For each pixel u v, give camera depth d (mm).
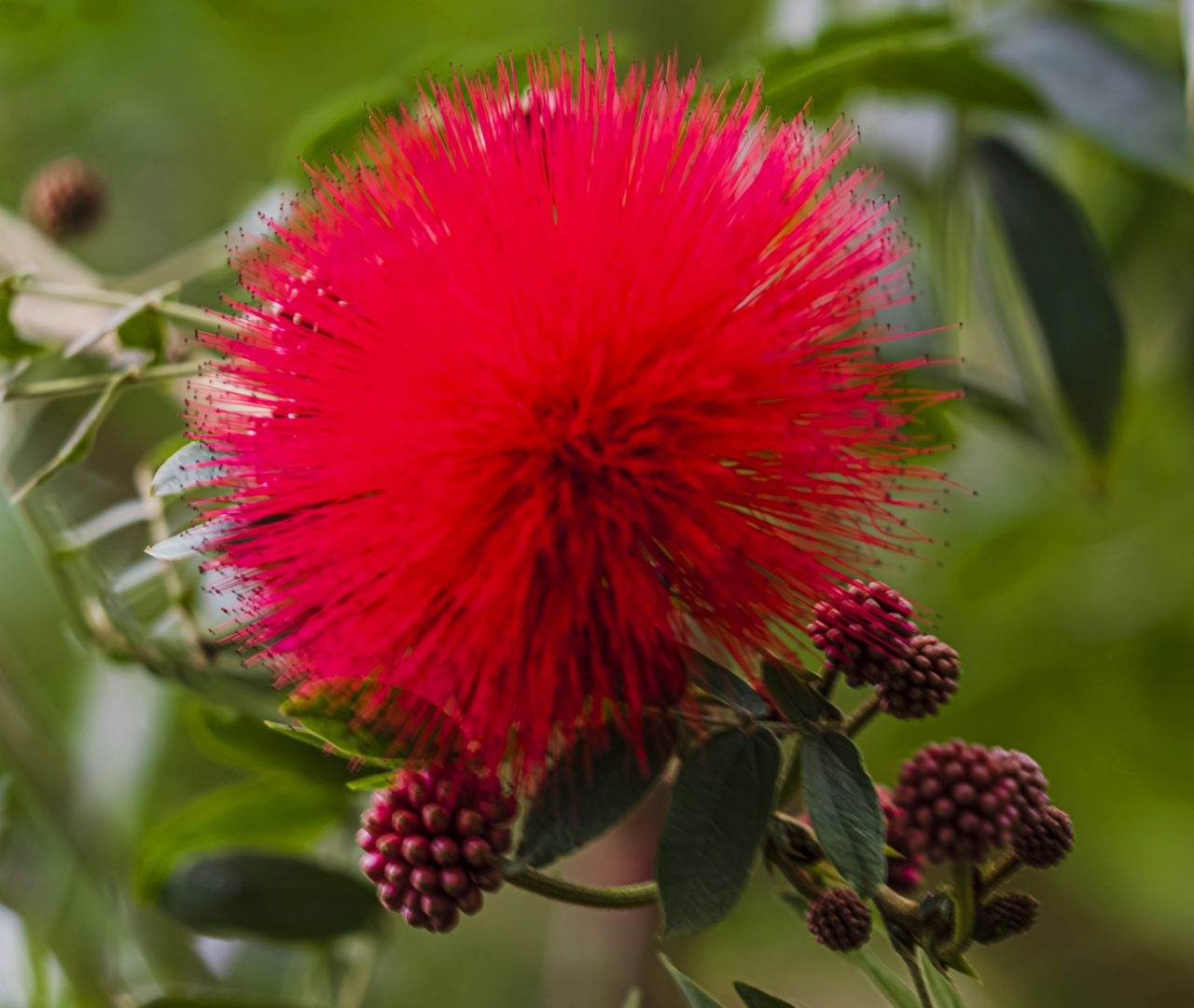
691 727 422
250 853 481
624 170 418
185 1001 472
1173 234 604
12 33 647
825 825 413
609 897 420
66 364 493
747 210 418
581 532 415
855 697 660
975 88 497
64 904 490
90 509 562
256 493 420
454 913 416
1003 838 406
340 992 485
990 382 527
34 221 507
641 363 417
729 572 417
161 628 473
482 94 423
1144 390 672
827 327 419
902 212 510
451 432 414
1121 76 494
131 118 705
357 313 420
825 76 485
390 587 414
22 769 496
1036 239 505
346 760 462
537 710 412
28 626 583
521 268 414
